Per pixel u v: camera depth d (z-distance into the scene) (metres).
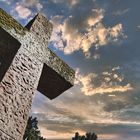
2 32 4.73
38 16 5.71
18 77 4.77
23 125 4.50
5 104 4.39
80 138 30.83
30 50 5.14
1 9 4.75
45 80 5.75
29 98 4.80
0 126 4.17
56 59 5.59
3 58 5.10
